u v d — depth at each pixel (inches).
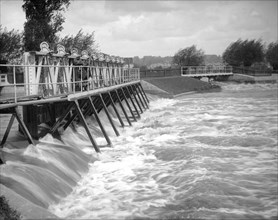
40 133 585.6
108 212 375.2
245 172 501.7
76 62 728.3
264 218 361.4
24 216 295.0
